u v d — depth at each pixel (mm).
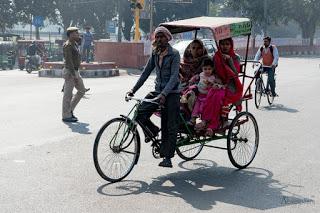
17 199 5426
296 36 91375
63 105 10234
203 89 6727
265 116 11734
